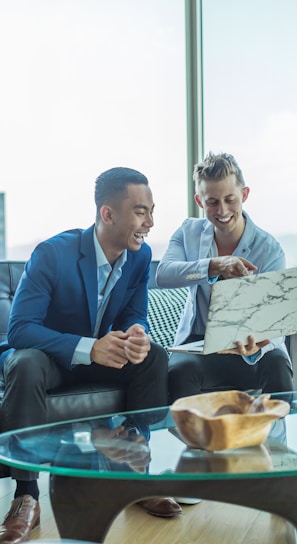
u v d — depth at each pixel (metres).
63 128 3.84
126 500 1.35
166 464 1.31
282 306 1.96
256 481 1.31
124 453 1.39
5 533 1.80
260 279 1.91
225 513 2.08
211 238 2.56
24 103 3.87
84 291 2.29
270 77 3.59
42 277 2.23
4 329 2.66
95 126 3.81
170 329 2.80
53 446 1.45
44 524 1.99
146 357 2.24
